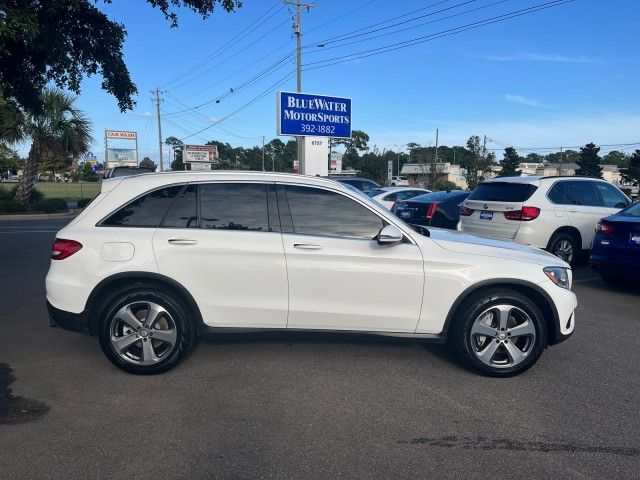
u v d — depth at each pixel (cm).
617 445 363
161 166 5631
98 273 463
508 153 5094
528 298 478
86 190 4709
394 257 473
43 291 802
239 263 470
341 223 486
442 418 400
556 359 527
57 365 499
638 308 736
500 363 479
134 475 325
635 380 475
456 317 481
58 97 2528
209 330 475
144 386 454
